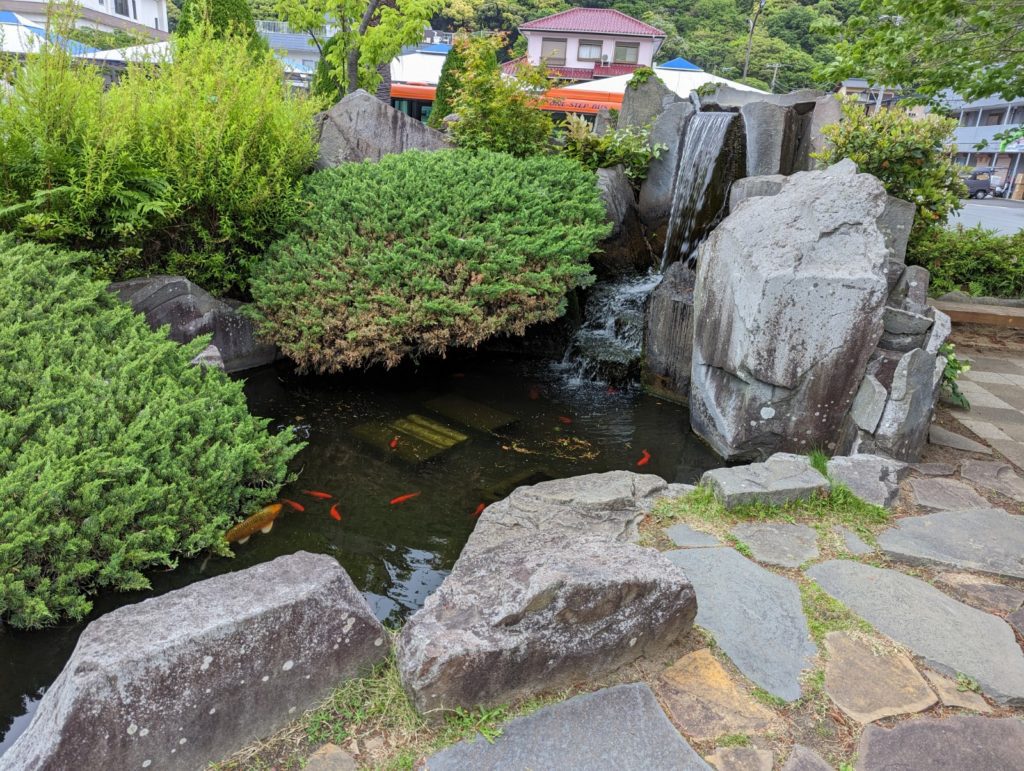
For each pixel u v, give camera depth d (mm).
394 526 3799
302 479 4223
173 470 3338
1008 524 3414
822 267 4125
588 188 6633
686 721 2133
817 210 4332
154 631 1877
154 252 5566
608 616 2234
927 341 4344
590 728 2082
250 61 6824
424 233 5641
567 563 2303
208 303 5449
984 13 4832
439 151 6988
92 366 3748
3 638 2742
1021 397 5609
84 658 1778
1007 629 2625
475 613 2166
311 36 11492
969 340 7203
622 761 1970
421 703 2023
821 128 6871
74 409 3391
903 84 6129
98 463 3107
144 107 5324
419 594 3240
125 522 3045
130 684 1777
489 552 2566
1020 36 5074
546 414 5387
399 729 2061
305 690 2092
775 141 7402
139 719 1796
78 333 4105
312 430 4902
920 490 3773
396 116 7711
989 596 2836
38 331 3889
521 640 2090
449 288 5262
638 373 6082
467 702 2076
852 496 3549
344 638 2146
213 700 1906
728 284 4539
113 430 3357
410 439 4836
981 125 38156
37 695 2510
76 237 5082
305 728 2068
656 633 2357
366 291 5281
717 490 3529
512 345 6660
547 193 6332
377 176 6324
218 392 4078
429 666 1980
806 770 1970
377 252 5449
